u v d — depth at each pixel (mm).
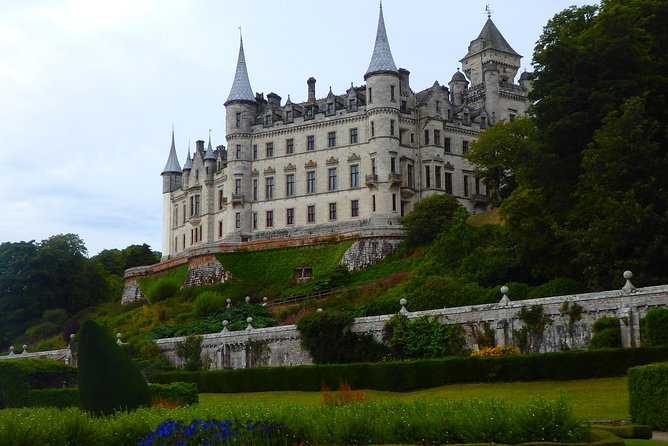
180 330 70562
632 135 45688
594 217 46906
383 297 63344
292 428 23750
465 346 45625
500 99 113750
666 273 44219
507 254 58469
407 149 100000
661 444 22547
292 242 93125
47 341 89688
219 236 112000
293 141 104125
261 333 57375
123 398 30859
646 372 26391
